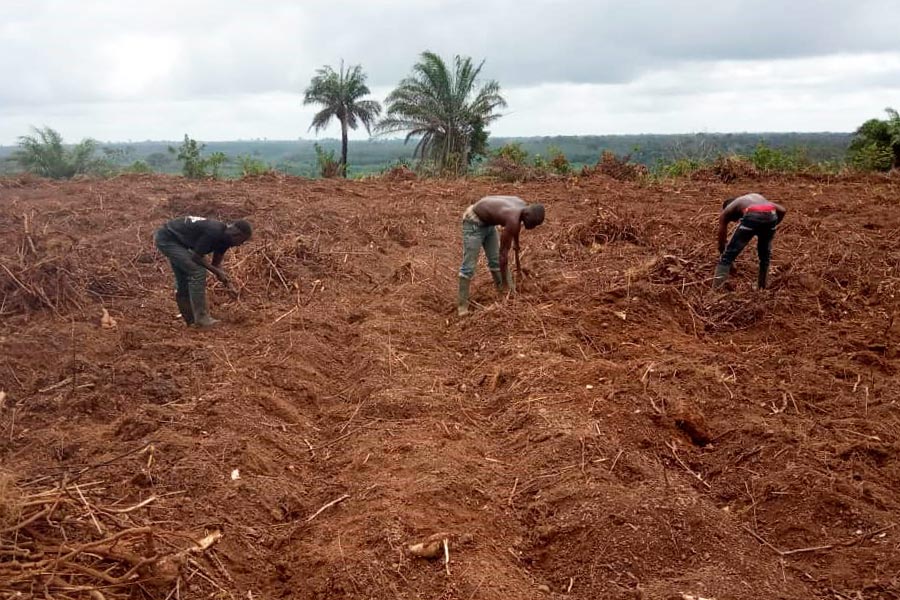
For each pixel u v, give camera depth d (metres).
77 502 3.46
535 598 3.31
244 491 4.06
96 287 7.30
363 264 8.87
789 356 6.10
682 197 13.32
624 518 3.72
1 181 12.84
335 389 5.76
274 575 3.54
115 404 5.07
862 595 3.32
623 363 5.88
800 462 4.35
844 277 7.94
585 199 13.23
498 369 5.79
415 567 3.47
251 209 10.50
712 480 4.40
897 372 5.81
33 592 2.89
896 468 4.37
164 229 6.51
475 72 31.62
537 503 4.02
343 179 15.77
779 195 13.22
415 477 4.21
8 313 6.57
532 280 7.90
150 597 3.14
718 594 3.24
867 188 13.95
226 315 7.04
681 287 7.45
